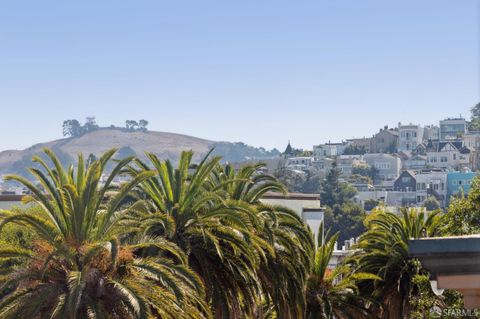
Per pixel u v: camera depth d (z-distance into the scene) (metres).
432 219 52.09
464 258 12.46
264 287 39.28
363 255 51.84
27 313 26.31
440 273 12.59
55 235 27.52
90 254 26.70
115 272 27.69
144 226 32.69
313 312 48.53
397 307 51.47
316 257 49.28
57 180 29.58
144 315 25.88
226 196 36.88
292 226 41.66
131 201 36.62
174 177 35.22
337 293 49.72
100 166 28.66
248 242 34.56
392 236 51.00
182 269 28.75
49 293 26.70
